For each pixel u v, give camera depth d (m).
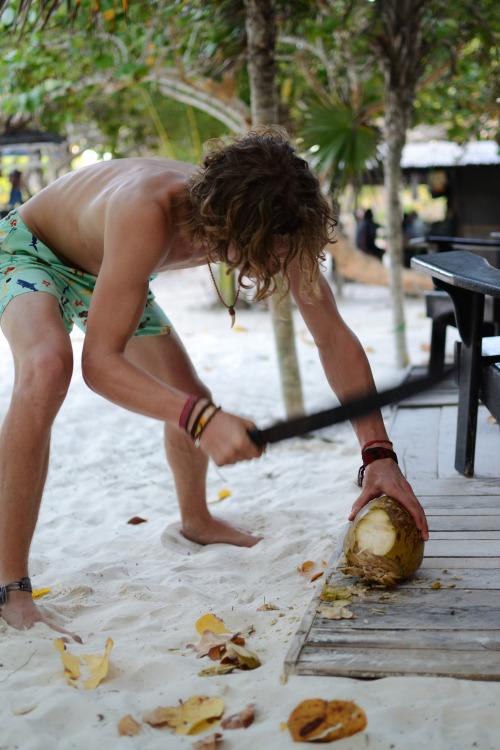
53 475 4.54
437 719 1.64
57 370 2.24
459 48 7.72
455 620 1.99
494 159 14.59
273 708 1.75
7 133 13.86
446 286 3.12
